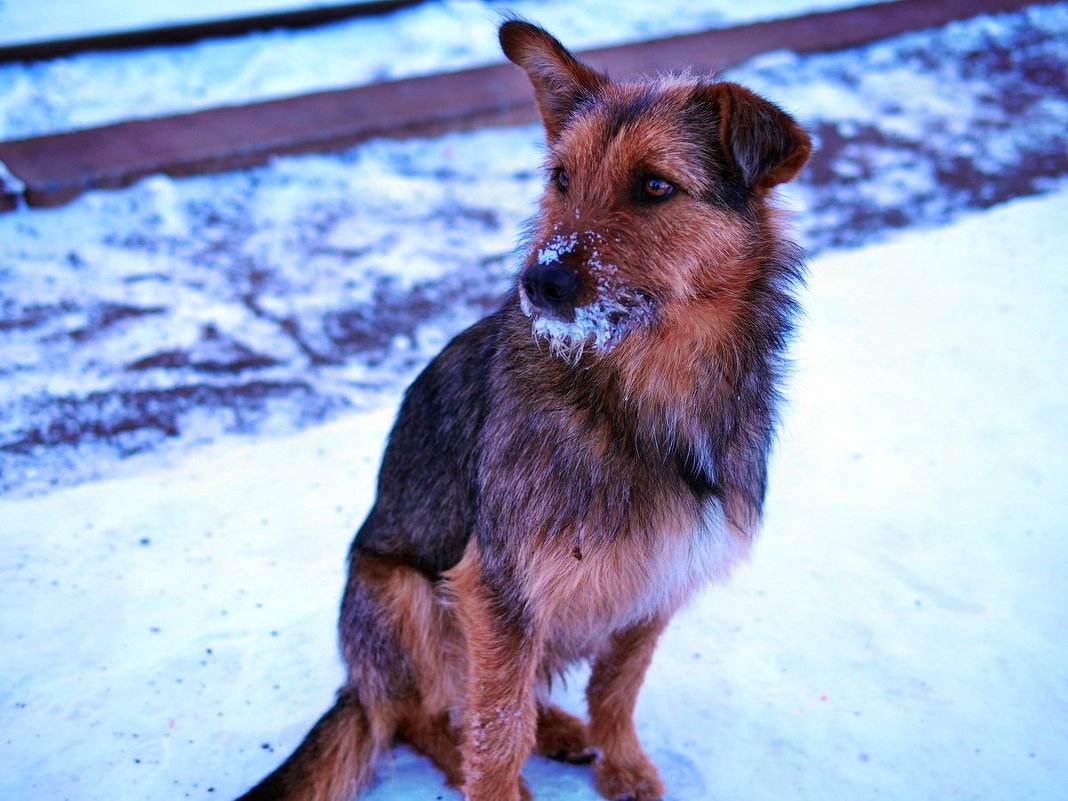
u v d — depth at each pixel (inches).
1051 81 108.7
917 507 56.6
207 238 79.4
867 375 65.6
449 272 77.9
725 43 108.4
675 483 39.7
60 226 78.1
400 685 43.9
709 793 43.6
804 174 90.9
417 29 110.7
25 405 61.7
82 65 98.3
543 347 39.7
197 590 51.2
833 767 44.6
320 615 50.4
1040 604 51.2
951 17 118.8
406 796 43.3
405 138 93.1
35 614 49.3
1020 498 56.9
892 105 103.3
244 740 44.9
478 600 40.9
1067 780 43.9
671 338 39.2
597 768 44.2
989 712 46.6
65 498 55.7
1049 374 65.2
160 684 46.8
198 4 109.0
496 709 40.7
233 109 92.2
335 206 84.9
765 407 41.3
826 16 117.5
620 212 38.4
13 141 84.4
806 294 73.2
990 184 89.7
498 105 96.0
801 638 49.9
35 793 42.4
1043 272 75.3
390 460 45.2
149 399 63.2
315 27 109.7
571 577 39.6
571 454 39.0
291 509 56.0
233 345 68.2
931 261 77.3
